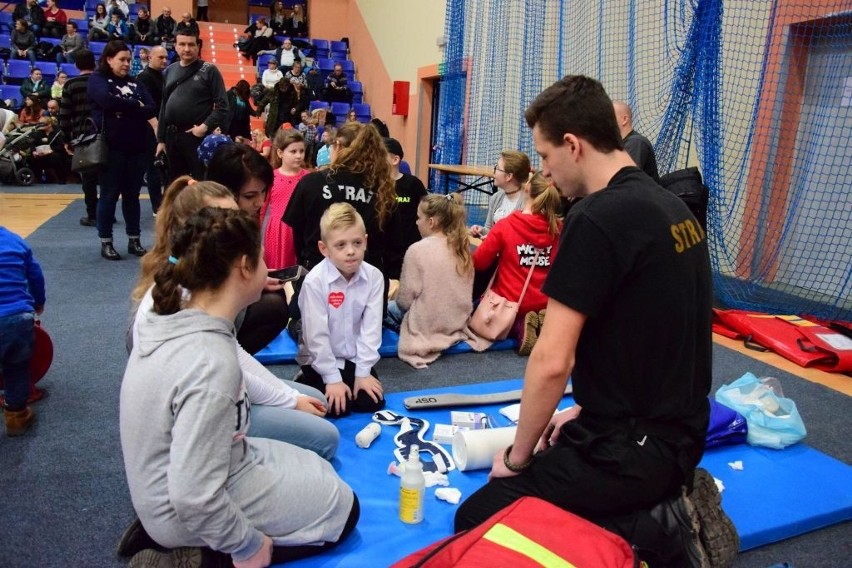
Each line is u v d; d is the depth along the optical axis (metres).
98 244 5.29
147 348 1.32
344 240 2.29
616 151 1.51
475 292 3.53
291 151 3.68
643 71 5.13
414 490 1.70
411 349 3.05
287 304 2.90
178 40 4.86
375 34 11.84
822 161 4.44
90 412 2.42
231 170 2.21
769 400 2.41
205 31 13.80
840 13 4.10
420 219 3.16
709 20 4.10
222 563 1.43
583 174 1.54
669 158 4.43
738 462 2.14
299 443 1.92
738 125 4.71
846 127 4.25
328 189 2.96
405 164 4.90
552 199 3.10
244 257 1.35
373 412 2.41
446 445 2.19
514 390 2.64
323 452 1.98
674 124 4.38
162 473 1.33
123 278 4.30
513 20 7.05
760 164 4.63
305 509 1.52
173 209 1.75
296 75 11.21
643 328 1.42
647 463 1.46
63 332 3.25
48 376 2.73
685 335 1.44
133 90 4.57
